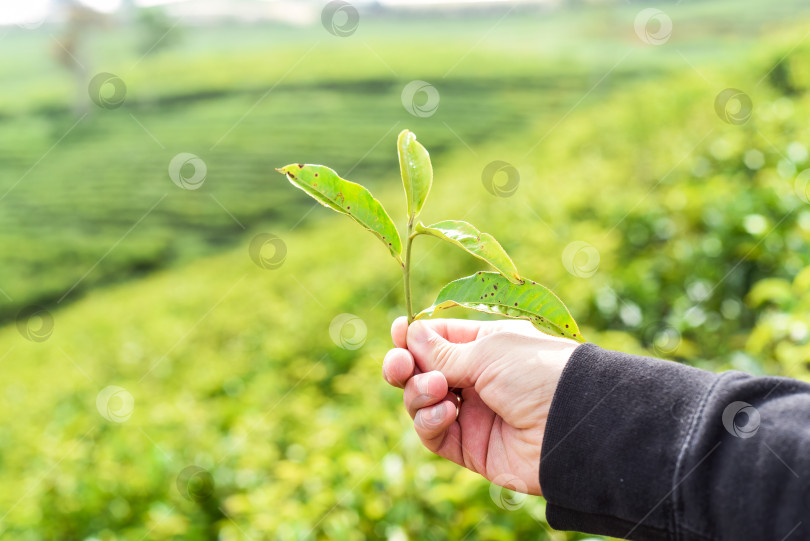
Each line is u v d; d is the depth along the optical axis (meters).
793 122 3.88
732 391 0.65
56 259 13.56
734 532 0.59
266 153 17.48
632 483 0.66
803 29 6.15
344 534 1.99
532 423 0.85
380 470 2.11
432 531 1.90
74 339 8.60
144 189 16.48
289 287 6.36
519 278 0.73
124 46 27.36
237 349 5.10
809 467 0.57
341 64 24.62
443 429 0.90
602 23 21.56
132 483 2.93
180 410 3.77
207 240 13.63
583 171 5.12
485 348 0.88
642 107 6.62
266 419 3.34
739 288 2.78
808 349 1.98
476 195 5.67
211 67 26.91
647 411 0.69
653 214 3.58
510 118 15.52
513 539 1.80
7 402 6.25
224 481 2.79
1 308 12.21
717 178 3.53
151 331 7.65
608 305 3.01
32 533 2.84
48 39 25.70
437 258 4.36
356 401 3.14
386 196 10.09
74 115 22.94
